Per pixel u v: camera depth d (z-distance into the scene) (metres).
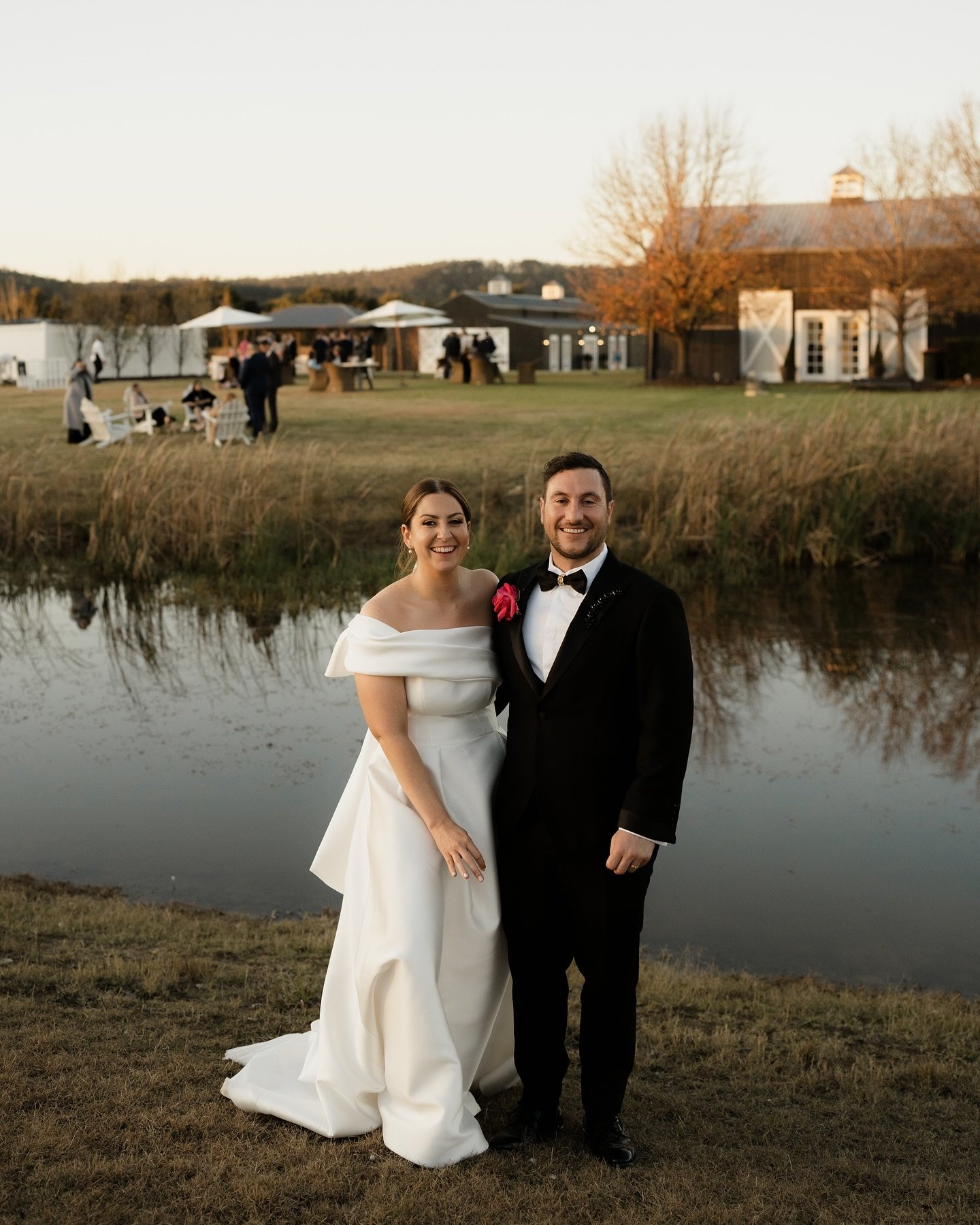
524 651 3.00
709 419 19.00
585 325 51.97
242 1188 2.69
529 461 15.87
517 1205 2.70
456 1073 2.93
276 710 9.35
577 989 4.46
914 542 14.92
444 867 3.04
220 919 5.25
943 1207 2.80
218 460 15.45
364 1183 2.77
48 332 41.66
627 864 2.86
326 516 14.77
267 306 78.69
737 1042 3.89
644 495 15.12
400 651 3.04
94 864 6.27
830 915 5.83
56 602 12.88
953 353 32.38
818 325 34.31
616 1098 3.02
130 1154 2.83
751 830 6.98
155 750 8.32
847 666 10.57
